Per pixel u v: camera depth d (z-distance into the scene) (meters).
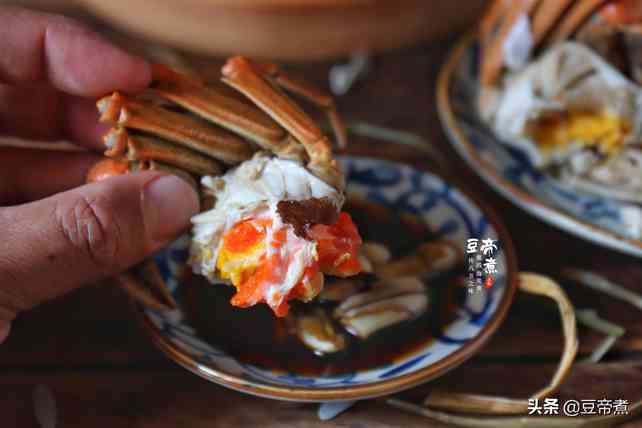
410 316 0.27
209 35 0.39
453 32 0.41
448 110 0.34
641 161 0.32
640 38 0.33
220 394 0.26
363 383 0.24
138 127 0.25
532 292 0.29
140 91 0.26
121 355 0.28
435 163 0.35
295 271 0.25
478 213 0.30
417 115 0.37
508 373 0.27
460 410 0.26
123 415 0.26
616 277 0.30
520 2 0.34
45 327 0.29
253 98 0.26
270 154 0.27
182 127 0.26
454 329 0.27
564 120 0.33
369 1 0.38
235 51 0.40
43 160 0.30
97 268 0.26
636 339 0.28
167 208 0.26
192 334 0.27
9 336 0.28
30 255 0.24
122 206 0.25
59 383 0.27
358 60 0.40
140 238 0.26
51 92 0.30
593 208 0.31
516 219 0.32
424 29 0.40
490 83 0.35
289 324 0.27
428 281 0.28
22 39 0.27
